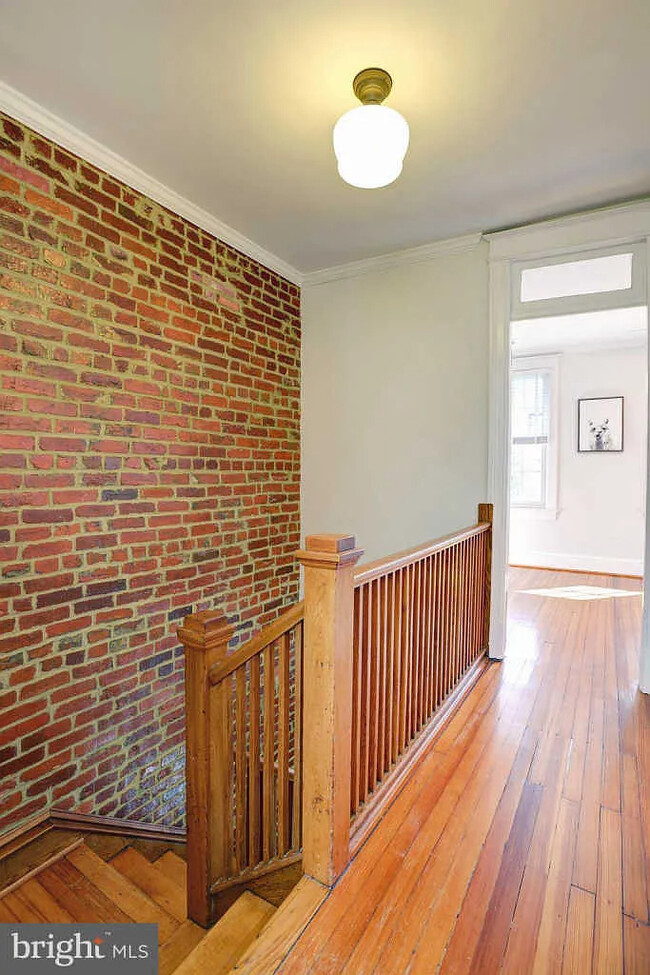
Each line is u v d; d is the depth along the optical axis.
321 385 3.51
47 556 1.95
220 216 2.71
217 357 2.81
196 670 1.55
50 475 1.96
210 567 2.78
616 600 4.32
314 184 2.40
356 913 1.21
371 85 1.71
